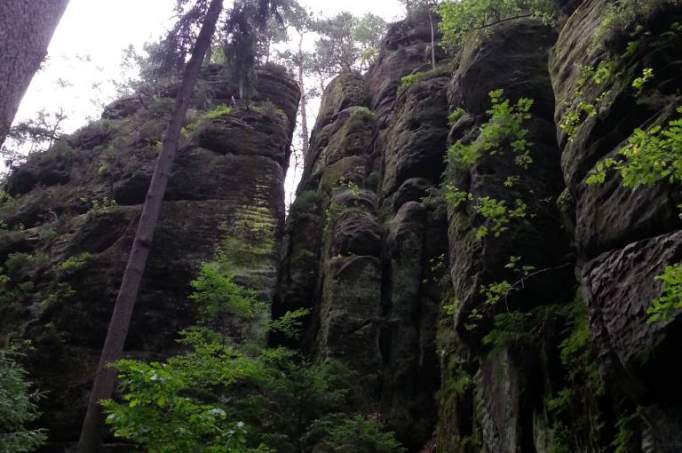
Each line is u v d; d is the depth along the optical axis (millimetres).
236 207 16344
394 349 13172
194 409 6406
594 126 7441
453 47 18234
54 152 19516
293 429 10492
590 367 7129
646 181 5180
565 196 8594
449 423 10469
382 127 19328
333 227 16125
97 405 10195
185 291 14727
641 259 6051
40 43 4906
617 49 7637
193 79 14406
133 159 17703
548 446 7395
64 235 16234
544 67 11219
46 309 14195
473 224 9938
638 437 5996
